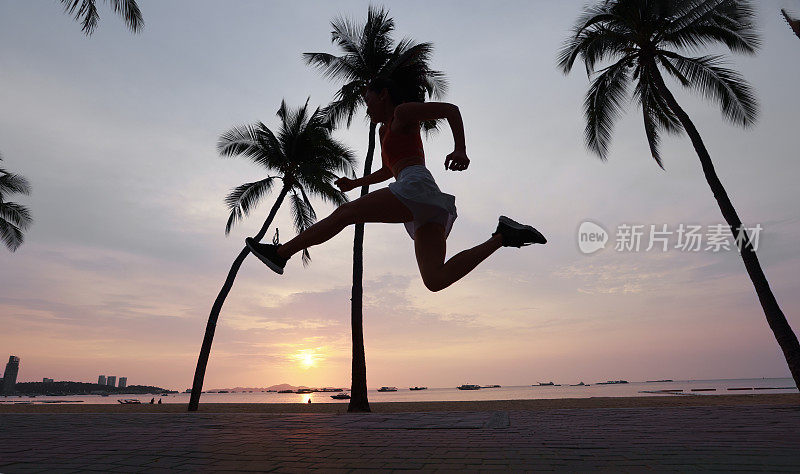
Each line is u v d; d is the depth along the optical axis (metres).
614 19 15.65
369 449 2.42
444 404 16.66
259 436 3.10
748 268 12.78
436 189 2.02
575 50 16.00
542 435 2.98
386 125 2.32
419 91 2.34
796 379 11.77
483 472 1.76
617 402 13.30
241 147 20.20
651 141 16.83
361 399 14.59
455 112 1.98
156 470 1.90
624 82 16.27
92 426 4.07
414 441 2.75
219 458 2.18
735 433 2.88
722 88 14.84
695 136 14.10
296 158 20.81
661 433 2.97
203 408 17.20
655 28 15.31
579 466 1.84
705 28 14.61
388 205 1.94
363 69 18.31
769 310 12.27
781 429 3.07
